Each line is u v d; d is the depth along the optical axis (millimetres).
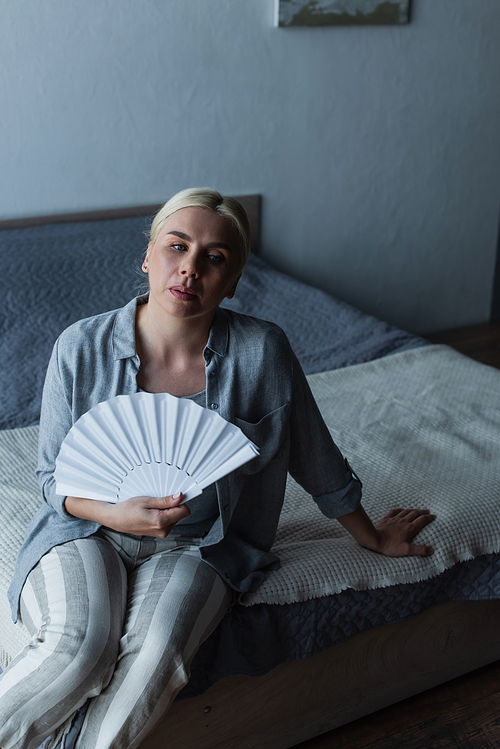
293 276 3371
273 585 1165
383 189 3408
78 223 2799
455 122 3449
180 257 1013
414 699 1485
